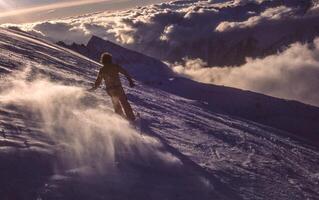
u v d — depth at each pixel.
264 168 9.04
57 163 5.36
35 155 5.36
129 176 5.63
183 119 12.96
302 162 12.11
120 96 9.56
